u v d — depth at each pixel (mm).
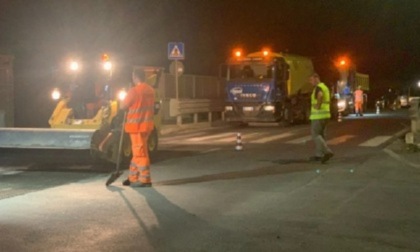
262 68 27984
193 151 17625
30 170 13859
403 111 46750
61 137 13562
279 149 18031
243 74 28234
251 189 11305
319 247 7477
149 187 11555
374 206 9781
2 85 19578
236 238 7863
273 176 12797
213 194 10820
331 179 12375
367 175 12859
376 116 37656
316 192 10977
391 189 11258
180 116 27297
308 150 17672
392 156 15867
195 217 9023
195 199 10367
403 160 15039
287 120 29078
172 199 10375
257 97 27875
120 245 7559
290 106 29234
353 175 12867
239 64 28312
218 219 8891
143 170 11562
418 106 17875
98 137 13516
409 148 17234
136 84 11617
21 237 7945
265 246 7508
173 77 29719
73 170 13844
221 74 28875
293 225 8539
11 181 12336
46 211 9461
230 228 8367
